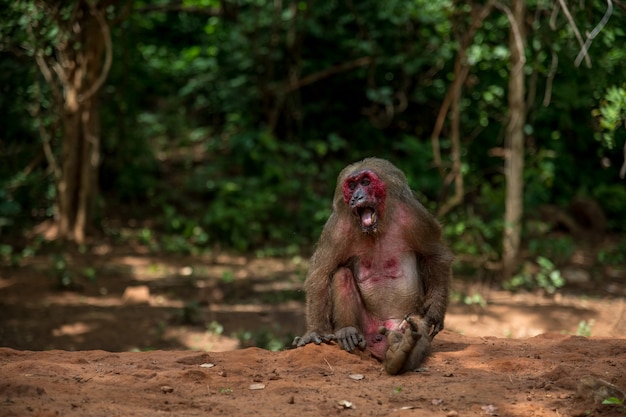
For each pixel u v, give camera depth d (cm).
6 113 1758
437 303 684
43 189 1877
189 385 577
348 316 682
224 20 2256
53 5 1533
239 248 1761
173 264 1623
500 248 1577
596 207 1958
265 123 2236
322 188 2095
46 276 1470
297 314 1299
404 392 561
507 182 1526
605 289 1498
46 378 579
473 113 2025
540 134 1945
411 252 688
